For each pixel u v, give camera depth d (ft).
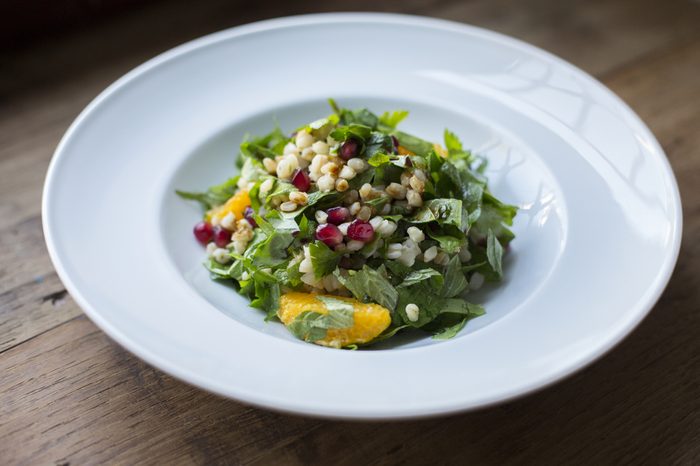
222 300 1.04
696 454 0.88
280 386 0.82
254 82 1.34
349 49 1.38
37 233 1.22
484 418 0.92
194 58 1.33
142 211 1.11
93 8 1.75
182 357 0.85
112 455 0.88
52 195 1.07
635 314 0.89
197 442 0.90
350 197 1.06
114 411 0.93
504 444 0.89
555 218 1.09
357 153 1.10
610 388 0.96
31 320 1.07
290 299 1.00
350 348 0.96
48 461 0.88
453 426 0.91
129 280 0.98
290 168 1.09
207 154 1.25
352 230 1.01
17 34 1.67
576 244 1.03
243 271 1.05
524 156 1.20
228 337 0.90
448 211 1.05
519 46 1.34
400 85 1.33
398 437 0.90
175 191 1.18
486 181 1.21
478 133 1.27
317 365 0.86
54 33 1.72
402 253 1.02
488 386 0.82
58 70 1.61
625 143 1.14
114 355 1.01
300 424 0.91
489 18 1.73
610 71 1.55
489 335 0.91
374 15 1.40
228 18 1.77
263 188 1.09
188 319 0.93
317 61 1.37
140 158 1.19
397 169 1.09
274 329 0.99
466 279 1.07
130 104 1.24
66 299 1.10
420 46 1.38
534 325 0.92
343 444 0.90
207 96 1.30
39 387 0.96
